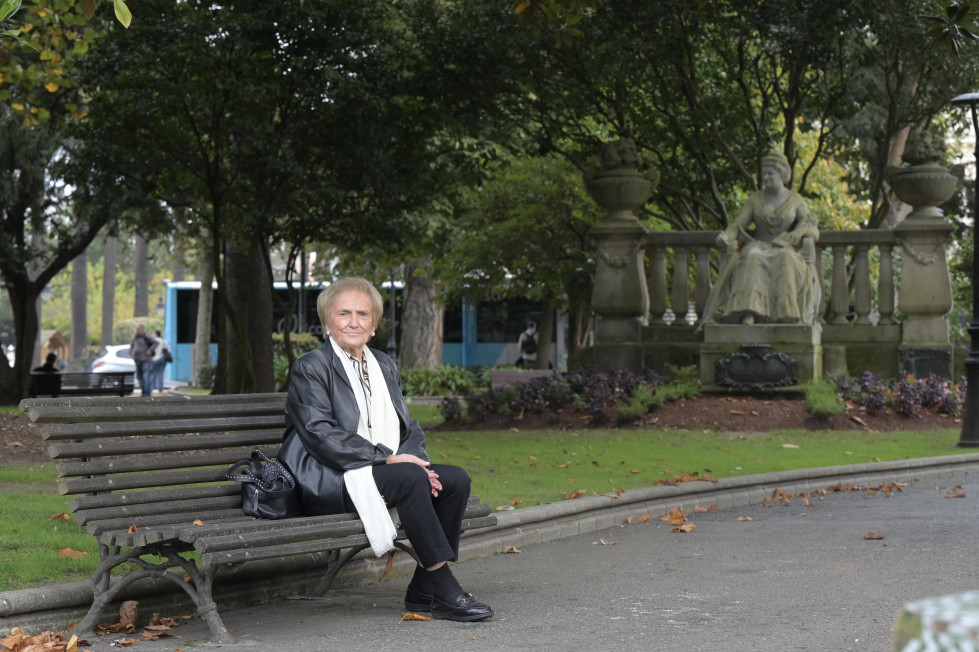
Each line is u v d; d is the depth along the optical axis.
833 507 8.88
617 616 4.86
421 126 18.27
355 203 18.16
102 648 4.12
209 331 39.94
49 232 23.75
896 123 19.73
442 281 32.38
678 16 16.56
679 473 9.93
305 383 4.80
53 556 5.27
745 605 5.08
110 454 4.54
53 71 15.94
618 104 18.91
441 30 16.75
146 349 33.44
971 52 16.48
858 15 15.86
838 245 17.16
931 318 16.59
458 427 14.53
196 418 4.92
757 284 15.59
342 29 15.76
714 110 19.52
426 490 4.71
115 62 15.10
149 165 17.58
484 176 20.33
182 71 15.55
